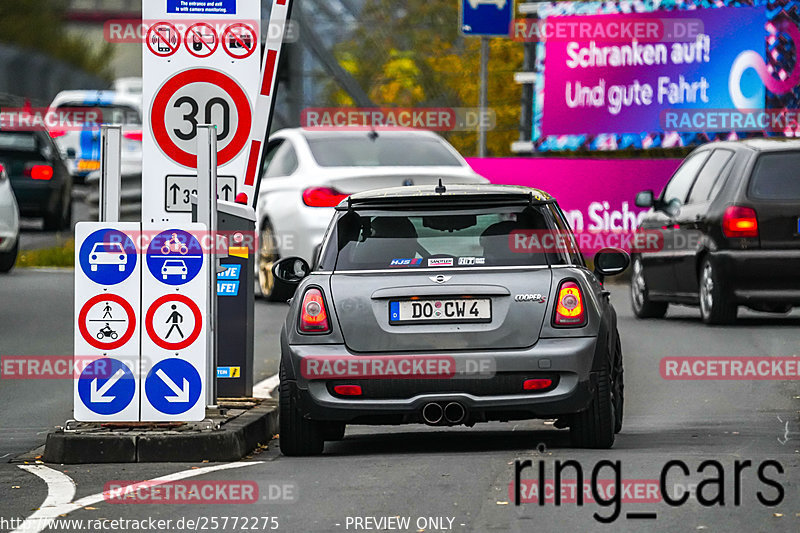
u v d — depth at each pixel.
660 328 48.03
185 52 31.47
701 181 50.34
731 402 33.41
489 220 27.84
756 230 47.28
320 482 24.27
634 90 73.69
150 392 27.70
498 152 87.12
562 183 70.25
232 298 32.47
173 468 26.36
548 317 27.03
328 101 93.75
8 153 80.81
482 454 26.78
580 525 20.61
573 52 74.81
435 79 91.12
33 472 26.23
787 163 47.72
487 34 76.12
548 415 26.95
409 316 27.09
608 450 26.91
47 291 58.03
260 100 31.92
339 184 53.12
